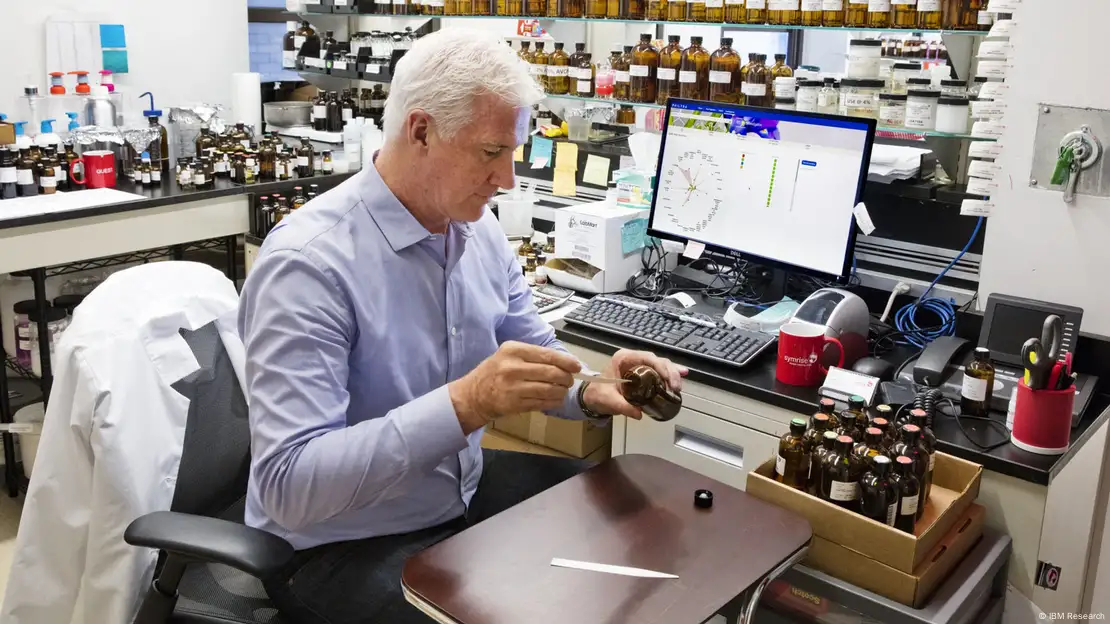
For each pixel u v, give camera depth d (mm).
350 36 3943
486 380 1345
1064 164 1951
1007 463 1667
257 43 4629
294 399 1392
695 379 2049
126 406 1494
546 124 3031
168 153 3635
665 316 2260
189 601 1482
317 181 3662
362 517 1566
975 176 2098
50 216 2951
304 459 1345
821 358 1963
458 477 1670
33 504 1520
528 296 1878
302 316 1424
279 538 1391
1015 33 1980
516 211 2895
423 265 1593
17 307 2998
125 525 1482
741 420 2008
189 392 1633
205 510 1644
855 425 1653
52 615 1548
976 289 2275
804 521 1436
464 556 1306
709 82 2562
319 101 3898
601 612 1188
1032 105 1987
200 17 4219
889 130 2277
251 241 3504
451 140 1409
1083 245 1985
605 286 2545
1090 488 1985
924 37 2518
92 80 3822
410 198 1545
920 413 1622
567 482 1523
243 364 1728
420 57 1434
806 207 2234
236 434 1701
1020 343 1981
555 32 3158
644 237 2635
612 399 1625
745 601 1298
